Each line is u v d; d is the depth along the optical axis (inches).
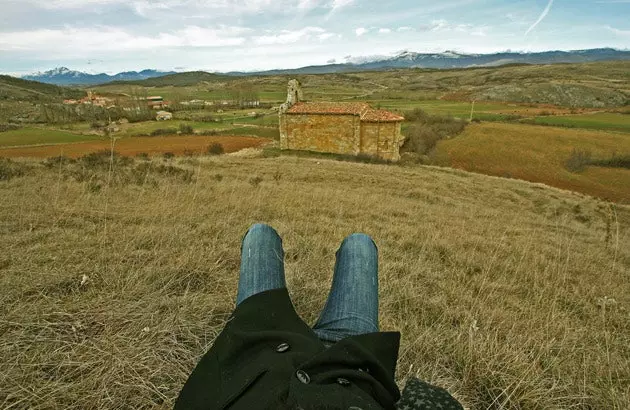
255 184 528.7
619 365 97.2
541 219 634.2
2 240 148.6
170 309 91.4
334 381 26.7
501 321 118.6
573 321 142.3
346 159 1448.1
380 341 37.9
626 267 313.6
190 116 3223.4
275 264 60.4
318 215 312.0
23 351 71.1
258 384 27.2
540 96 4707.2
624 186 1478.8
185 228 185.5
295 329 41.7
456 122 2610.7
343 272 58.9
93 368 69.0
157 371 68.7
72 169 490.9
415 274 162.2
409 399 32.0
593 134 2373.3
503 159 1845.5
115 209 233.3
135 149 1569.9
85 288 104.0
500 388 75.7
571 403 77.6
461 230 343.3
